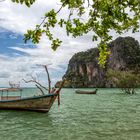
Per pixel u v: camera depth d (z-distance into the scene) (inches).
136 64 7101.4
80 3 134.0
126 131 552.7
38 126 671.1
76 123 705.0
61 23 134.5
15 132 580.1
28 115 922.7
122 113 946.1
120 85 3157.0
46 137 513.7
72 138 494.9
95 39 146.3
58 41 136.4
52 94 939.3
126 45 7524.6
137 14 139.8
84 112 1015.6
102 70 7519.7
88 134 530.9
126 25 145.1
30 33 129.7
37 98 976.3
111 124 664.4
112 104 1456.7
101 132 550.3
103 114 923.4
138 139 467.2
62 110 1120.2
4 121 776.3
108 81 7057.1
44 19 128.3
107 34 143.6
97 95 2871.6
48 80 1053.2
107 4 124.4
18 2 117.8
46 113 974.4
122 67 7180.1
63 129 609.0
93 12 134.4
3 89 1159.6
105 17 134.3
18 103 1021.8
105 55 152.0
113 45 7785.4
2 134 553.6
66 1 127.6
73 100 1979.6
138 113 935.0
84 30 139.7
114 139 472.4
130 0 120.6
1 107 1057.5
